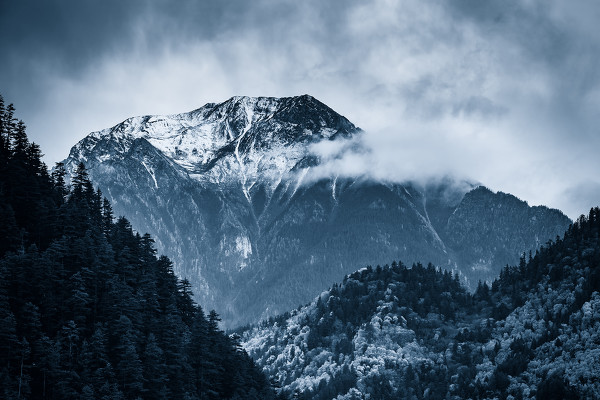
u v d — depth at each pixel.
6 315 191.88
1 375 181.25
